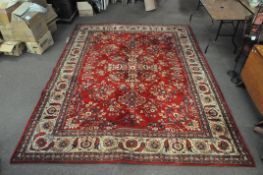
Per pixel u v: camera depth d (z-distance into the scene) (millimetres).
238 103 2104
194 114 1988
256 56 1924
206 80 2342
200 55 2688
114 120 1928
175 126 1883
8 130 1841
